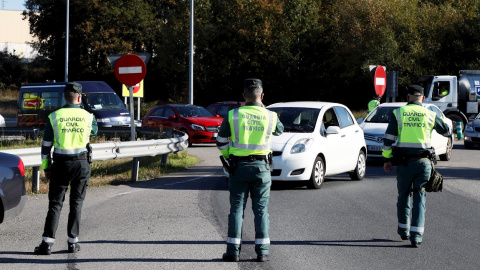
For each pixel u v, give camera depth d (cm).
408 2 7175
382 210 1691
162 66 8594
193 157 3183
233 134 1138
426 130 1284
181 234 1376
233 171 1135
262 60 7944
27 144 3706
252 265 1112
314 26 7894
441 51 6825
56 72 10706
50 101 4581
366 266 1111
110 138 3584
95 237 1345
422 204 1279
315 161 2084
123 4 9731
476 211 1705
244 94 1164
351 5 7169
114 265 1110
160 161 2864
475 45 6712
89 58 10125
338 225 1484
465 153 3694
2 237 1353
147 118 4406
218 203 1792
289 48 7819
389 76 3544
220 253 1202
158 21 9856
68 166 1199
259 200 1148
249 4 7812
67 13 6919
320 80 7812
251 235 1376
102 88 4666
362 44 6875
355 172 2375
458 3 7556
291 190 2075
